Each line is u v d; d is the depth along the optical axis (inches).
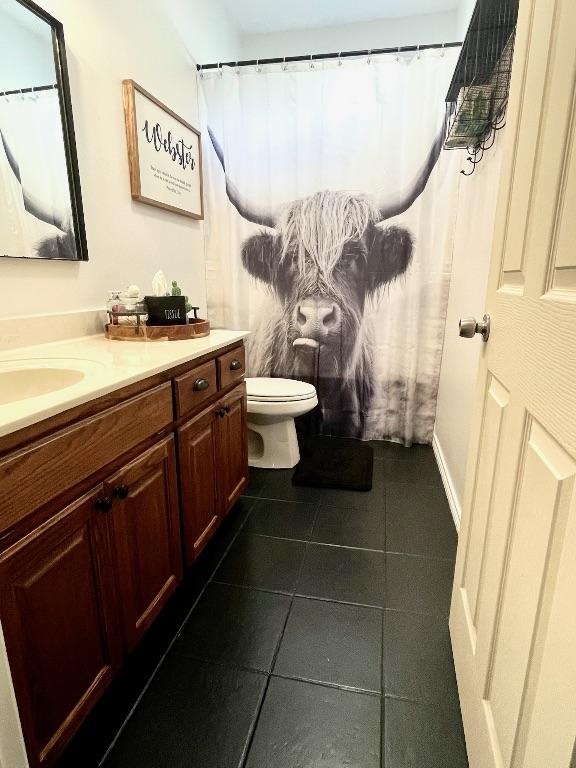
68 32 54.0
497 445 34.5
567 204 23.3
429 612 52.2
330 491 81.2
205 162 94.2
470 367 67.3
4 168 46.8
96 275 62.3
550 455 23.9
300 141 90.6
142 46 69.2
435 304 94.0
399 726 39.1
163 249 79.6
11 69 46.5
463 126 62.9
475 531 40.4
